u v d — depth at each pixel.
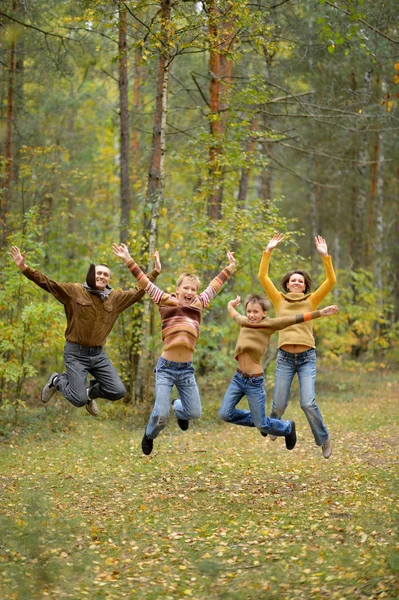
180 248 14.80
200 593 5.29
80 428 12.45
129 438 11.74
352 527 6.55
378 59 16.80
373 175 26.55
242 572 5.68
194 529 6.84
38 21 15.09
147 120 21.33
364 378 20.23
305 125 21.98
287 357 7.71
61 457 10.27
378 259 24.91
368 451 10.41
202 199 14.65
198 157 14.80
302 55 17.52
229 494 8.13
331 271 7.62
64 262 16.80
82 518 7.13
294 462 9.91
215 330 14.88
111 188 27.72
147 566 5.90
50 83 20.22
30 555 5.93
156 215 13.55
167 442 11.46
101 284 7.36
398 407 14.94
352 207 26.39
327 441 7.71
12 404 12.53
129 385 14.25
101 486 8.59
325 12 14.05
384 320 22.17
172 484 8.69
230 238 14.15
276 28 16.47
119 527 6.92
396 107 17.30
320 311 7.33
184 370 7.07
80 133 26.45
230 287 16.34
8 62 16.06
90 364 7.44
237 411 7.68
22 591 5.16
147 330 13.88
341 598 4.89
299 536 6.46
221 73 16.53
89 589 5.38
